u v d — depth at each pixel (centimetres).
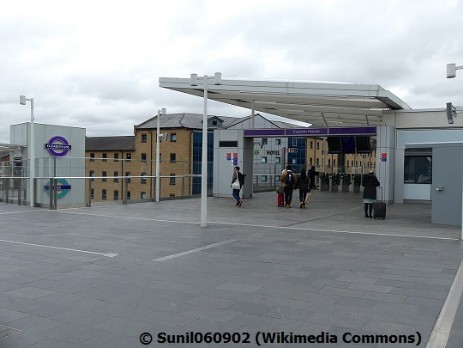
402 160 2042
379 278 697
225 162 2316
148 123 6412
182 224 1320
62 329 481
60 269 754
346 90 1653
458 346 441
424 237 1098
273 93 1736
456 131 1956
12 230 1185
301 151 5378
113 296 601
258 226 1287
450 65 1341
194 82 1357
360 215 1595
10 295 604
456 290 632
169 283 666
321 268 764
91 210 1695
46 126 2922
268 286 650
